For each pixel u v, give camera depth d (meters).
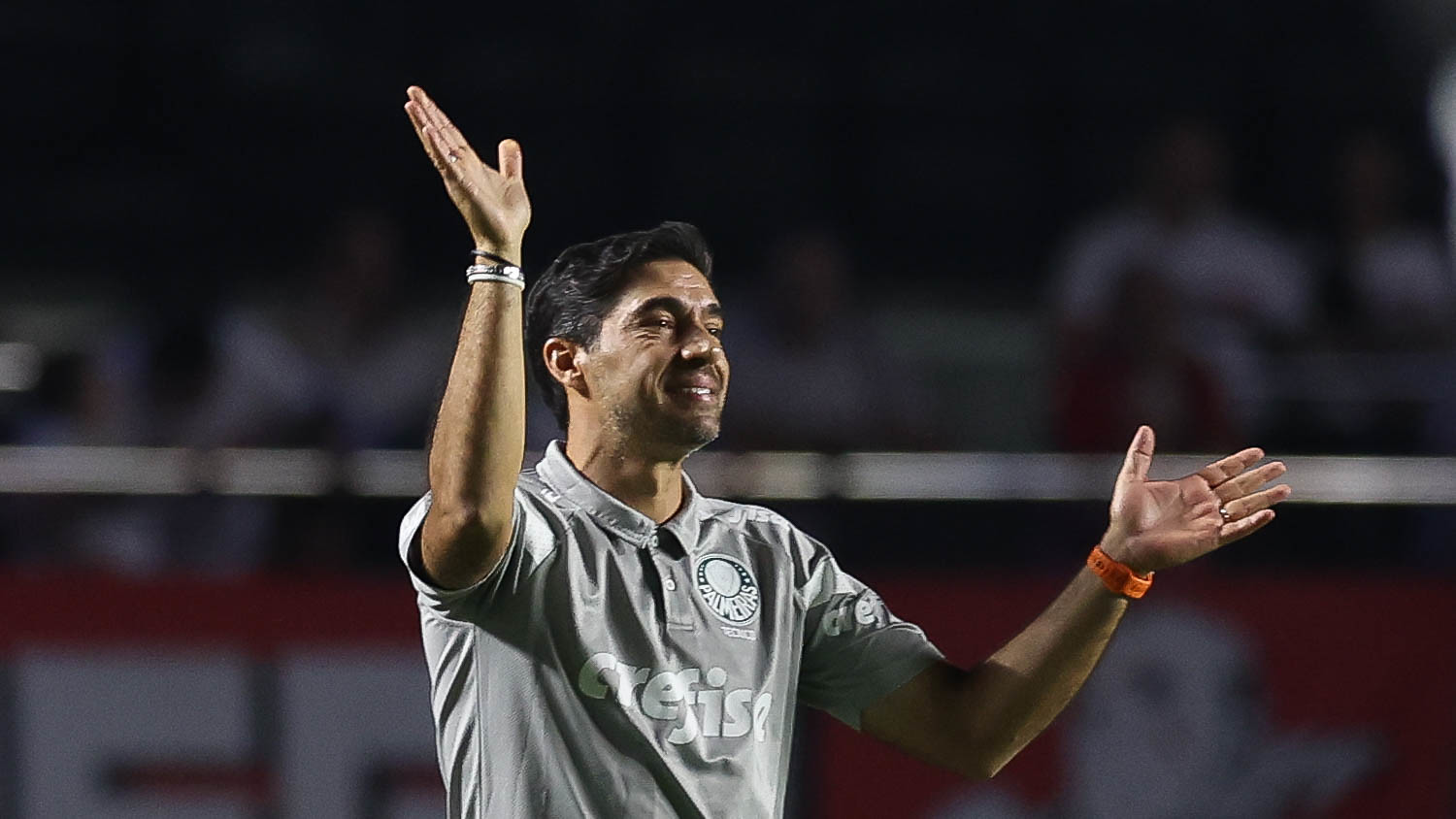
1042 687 10.09
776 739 9.82
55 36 39.78
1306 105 40.03
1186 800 19.27
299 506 21.80
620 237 9.99
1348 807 19.30
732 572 9.89
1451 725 19.39
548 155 39.38
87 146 39.34
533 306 10.17
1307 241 37.16
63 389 24.92
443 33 40.44
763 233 39.12
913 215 39.34
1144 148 38.91
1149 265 25.61
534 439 22.88
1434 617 19.45
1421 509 23.88
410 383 25.83
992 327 37.59
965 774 10.41
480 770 9.38
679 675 9.47
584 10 40.75
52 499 22.05
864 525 23.41
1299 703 19.39
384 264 26.36
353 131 39.50
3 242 38.06
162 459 20.42
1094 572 10.08
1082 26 41.00
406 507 21.98
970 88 40.41
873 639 10.41
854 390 25.59
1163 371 23.12
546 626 9.33
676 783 9.31
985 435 31.38
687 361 9.67
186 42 39.97
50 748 18.62
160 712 18.70
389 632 18.91
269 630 18.84
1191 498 10.02
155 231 38.31
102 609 18.77
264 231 38.69
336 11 40.44
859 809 18.89
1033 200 39.62
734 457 20.41
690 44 40.59
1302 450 25.78
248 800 18.67
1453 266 29.28
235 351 25.48
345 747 18.77
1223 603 19.47
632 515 9.66
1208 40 40.91
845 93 40.22
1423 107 39.94
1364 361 26.03
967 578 19.12
